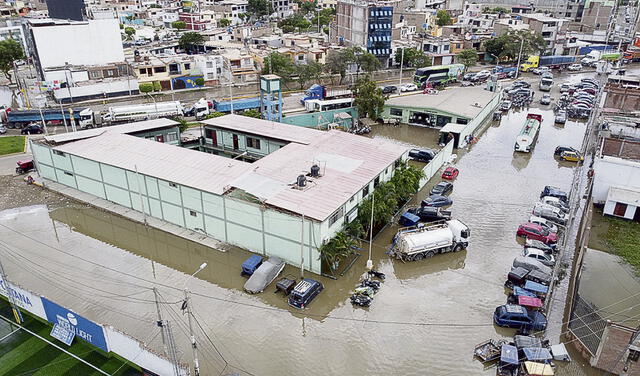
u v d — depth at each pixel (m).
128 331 33.56
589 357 30.45
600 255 44.62
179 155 51.00
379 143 55.00
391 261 42.62
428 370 30.59
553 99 100.06
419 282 39.81
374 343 32.94
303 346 32.66
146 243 46.06
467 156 68.75
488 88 96.50
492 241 45.91
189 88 108.06
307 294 36.47
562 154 67.12
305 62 119.19
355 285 39.19
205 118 79.69
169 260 43.28
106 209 51.34
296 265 41.06
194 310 36.12
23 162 60.38
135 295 37.91
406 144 74.06
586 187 57.84
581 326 31.50
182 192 45.31
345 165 47.75
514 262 40.22
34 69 112.56
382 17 122.44
